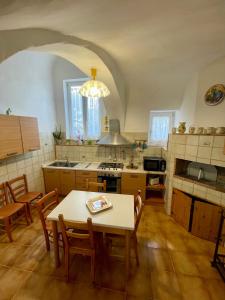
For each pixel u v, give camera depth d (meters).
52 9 1.11
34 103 3.27
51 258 2.01
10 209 2.38
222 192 2.21
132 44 1.88
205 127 2.55
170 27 1.52
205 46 1.94
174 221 2.85
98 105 3.85
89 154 3.93
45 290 1.62
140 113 3.48
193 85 2.71
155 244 2.29
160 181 3.45
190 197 2.55
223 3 1.18
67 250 1.67
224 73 2.26
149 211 3.17
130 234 1.63
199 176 2.66
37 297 1.56
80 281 1.72
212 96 2.41
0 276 1.77
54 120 3.99
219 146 2.19
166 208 3.12
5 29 1.28
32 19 1.22
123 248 2.21
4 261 1.96
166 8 1.23
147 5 1.18
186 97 2.96
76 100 3.97
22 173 3.00
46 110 3.67
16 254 2.06
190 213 2.53
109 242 2.28
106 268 1.89
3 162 2.59
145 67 2.55
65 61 3.67
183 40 1.79
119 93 2.91
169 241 2.36
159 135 3.72
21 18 1.17
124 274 1.82
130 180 3.29
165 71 2.63
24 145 2.67
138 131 3.69
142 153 3.72
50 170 3.54
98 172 3.35
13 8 0.99
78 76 3.71
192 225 2.49
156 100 3.23
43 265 1.91
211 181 2.54
